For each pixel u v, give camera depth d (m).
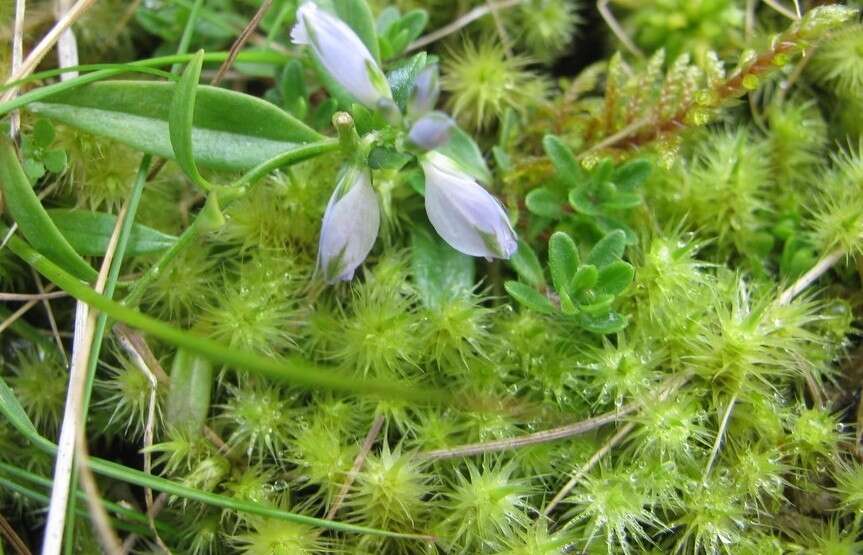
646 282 0.07
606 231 0.07
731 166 0.07
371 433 0.07
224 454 0.07
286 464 0.07
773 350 0.07
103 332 0.06
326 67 0.06
